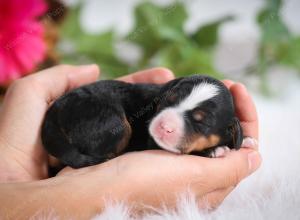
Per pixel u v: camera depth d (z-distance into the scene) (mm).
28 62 454
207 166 341
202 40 591
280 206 345
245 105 377
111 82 395
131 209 327
